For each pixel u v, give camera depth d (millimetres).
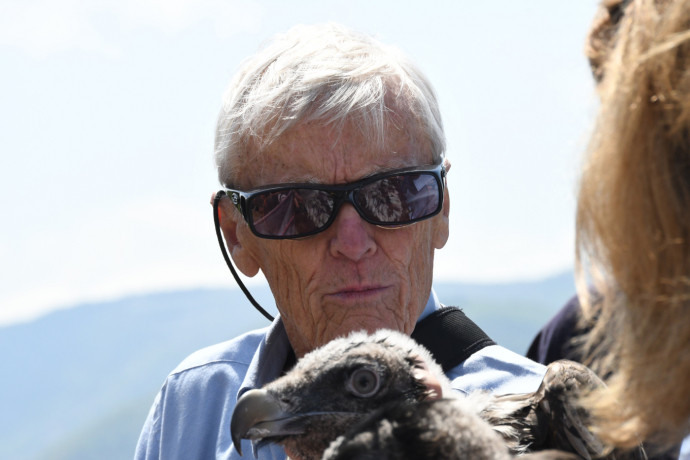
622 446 1453
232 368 3059
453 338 2783
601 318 1440
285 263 2586
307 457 2164
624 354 1380
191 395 3047
